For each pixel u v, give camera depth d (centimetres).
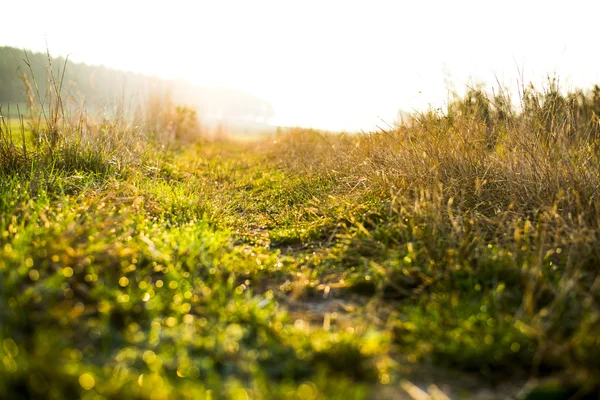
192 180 631
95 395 183
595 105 570
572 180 418
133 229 373
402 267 342
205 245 365
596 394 205
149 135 1114
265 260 371
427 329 256
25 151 529
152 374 204
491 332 246
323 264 379
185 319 255
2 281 250
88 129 660
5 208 376
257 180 766
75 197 446
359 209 472
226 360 226
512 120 498
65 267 280
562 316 265
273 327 256
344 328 261
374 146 614
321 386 200
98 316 248
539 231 357
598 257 331
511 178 451
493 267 327
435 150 498
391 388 212
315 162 778
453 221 372
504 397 211
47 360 196
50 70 604
